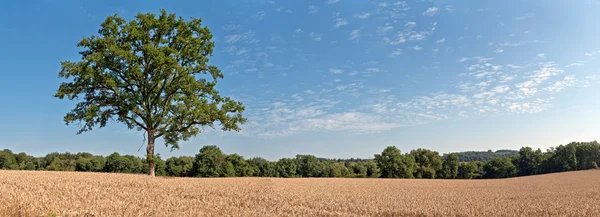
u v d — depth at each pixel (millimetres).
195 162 89438
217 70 34125
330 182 44750
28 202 11492
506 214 16094
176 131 32469
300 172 116125
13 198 12266
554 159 115125
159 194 16969
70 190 16219
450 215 15500
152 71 31984
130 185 20641
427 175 113625
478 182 53500
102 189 17391
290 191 25359
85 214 10625
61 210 10922
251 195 19750
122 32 31516
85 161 89188
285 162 110062
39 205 11289
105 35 31062
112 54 29531
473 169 120875
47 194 14133
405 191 31297
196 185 23812
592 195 28297
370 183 45438
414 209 16797
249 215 12289
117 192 16641
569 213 16719
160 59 29953
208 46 34438
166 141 32469
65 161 94688
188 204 13922
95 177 24281
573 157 111562
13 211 10102
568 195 28281
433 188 37406
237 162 94000
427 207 17875
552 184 45406
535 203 21344
